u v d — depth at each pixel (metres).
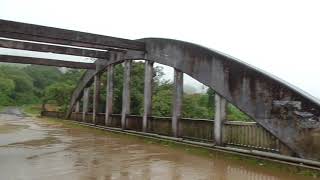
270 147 10.12
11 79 82.56
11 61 21.38
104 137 16.38
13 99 78.94
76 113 27.20
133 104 26.36
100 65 21.92
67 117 29.38
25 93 84.25
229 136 11.45
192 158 10.61
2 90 76.62
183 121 13.66
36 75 98.56
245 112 10.84
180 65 13.94
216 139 11.76
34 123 26.55
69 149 12.31
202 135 12.73
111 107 20.23
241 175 8.43
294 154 9.43
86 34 15.65
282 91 9.82
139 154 11.27
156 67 30.34
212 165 9.56
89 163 9.56
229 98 11.44
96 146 13.16
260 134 10.44
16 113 46.72
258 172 8.79
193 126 13.16
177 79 14.16
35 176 7.89
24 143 13.91
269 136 10.16
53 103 43.12
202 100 29.27
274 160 9.45
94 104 22.61
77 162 9.69
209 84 12.30
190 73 13.31
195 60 13.13
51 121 29.20
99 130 19.97
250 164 9.74
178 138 13.55
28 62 21.78
